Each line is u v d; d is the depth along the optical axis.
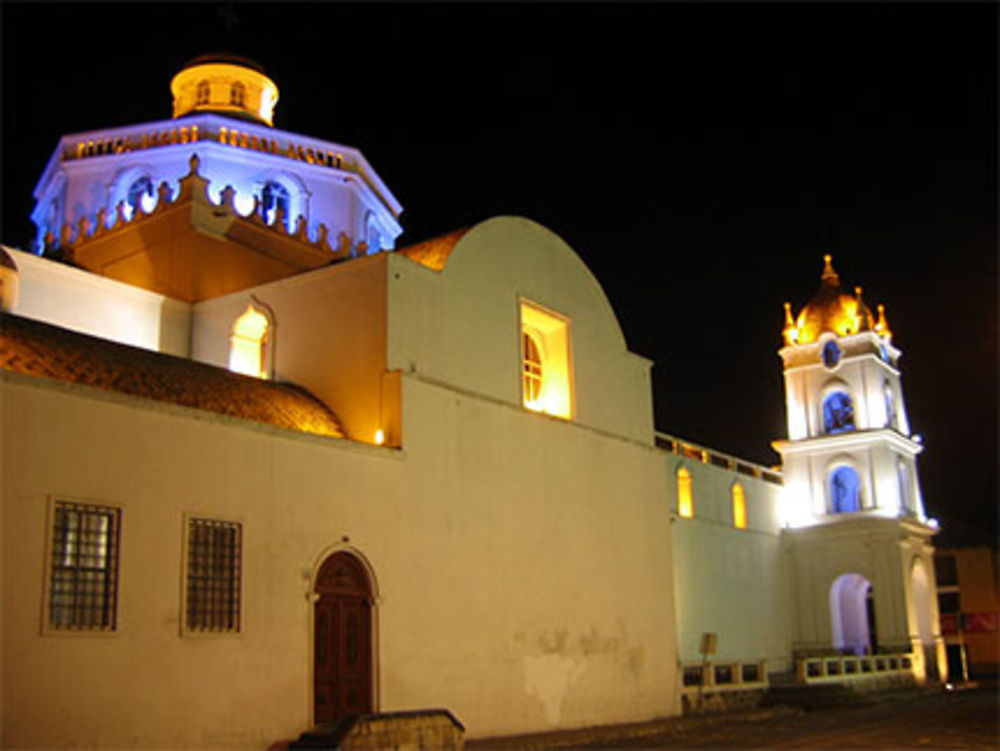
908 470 44.44
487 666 20.45
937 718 27.69
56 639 13.46
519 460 22.59
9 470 13.33
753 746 20.55
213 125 27.20
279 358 21.22
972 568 54.88
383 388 19.66
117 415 14.72
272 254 24.97
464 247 22.41
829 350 44.25
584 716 22.94
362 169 29.31
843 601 44.53
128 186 26.67
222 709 15.29
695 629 35.44
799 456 44.16
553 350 25.52
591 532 24.58
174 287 23.28
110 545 14.38
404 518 19.12
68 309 21.17
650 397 28.53
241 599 15.87
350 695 17.52
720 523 38.53
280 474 16.89
